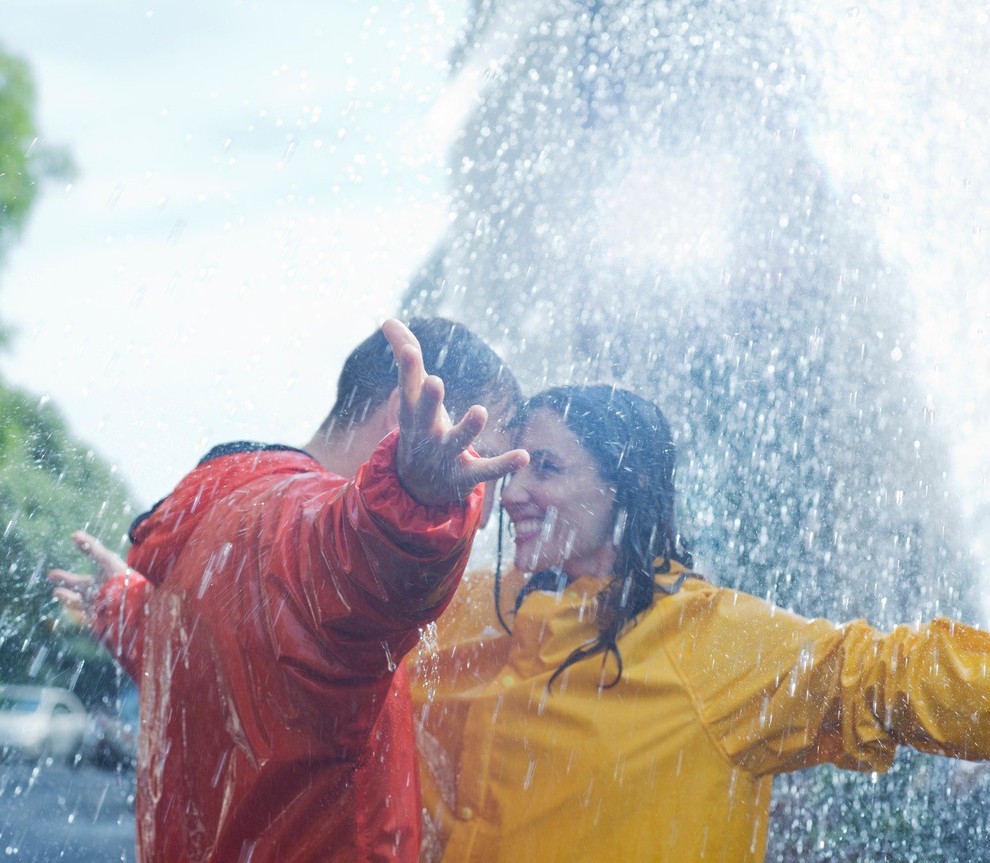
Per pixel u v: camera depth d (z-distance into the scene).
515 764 1.76
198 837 1.46
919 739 1.65
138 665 1.82
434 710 1.85
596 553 1.81
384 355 1.79
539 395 1.90
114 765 5.73
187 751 1.45
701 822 1.69
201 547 1.47
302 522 1.36
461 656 1.88
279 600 1.33
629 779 1.71
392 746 1.52
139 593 1.86
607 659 1.76
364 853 1.46
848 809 2.71
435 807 1.79
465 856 1.76
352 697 1.36
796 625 1.75
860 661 1.68
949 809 2.75
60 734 6.31
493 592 1.95
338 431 1.80
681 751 1.71
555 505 1.82
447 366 1.79
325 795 1.43
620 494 1.81
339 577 1.27
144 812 1.53
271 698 1.37
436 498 1.21
